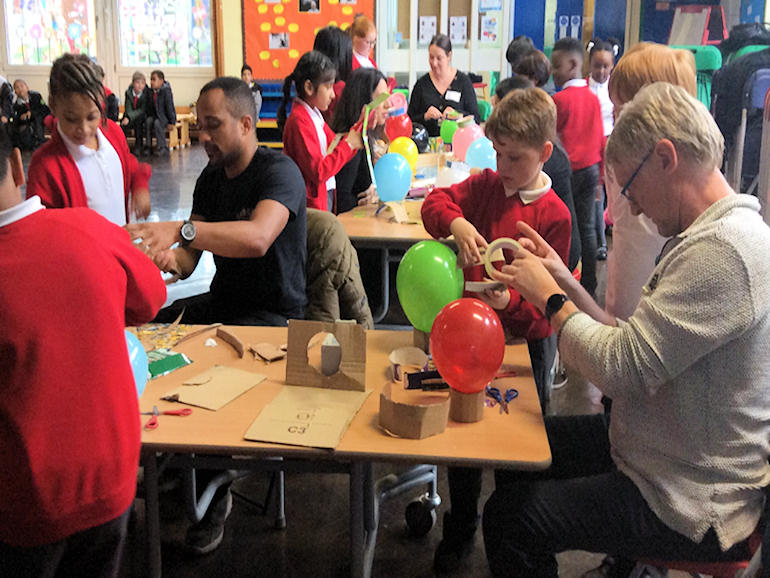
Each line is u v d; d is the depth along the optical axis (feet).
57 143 9.04
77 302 4.04
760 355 4.46
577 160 14.87
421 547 7.92
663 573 5.92
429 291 6.13
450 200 7.16
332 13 34.96
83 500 4.15
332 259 8.84
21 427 3.95
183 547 7.80
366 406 5.49
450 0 33.17
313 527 8.29
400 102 12.58
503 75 33.27
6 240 3.94
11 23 44.34
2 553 4.20
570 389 11.94
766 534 4.30
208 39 44.47
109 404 4.17
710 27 30.37
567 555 7.88
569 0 31.91
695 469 4.64
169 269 7.00
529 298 5.29
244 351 6.39
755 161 14.57
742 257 4.30
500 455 4.83
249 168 8.04
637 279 6.33
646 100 4.66
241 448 4.90
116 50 44.37
